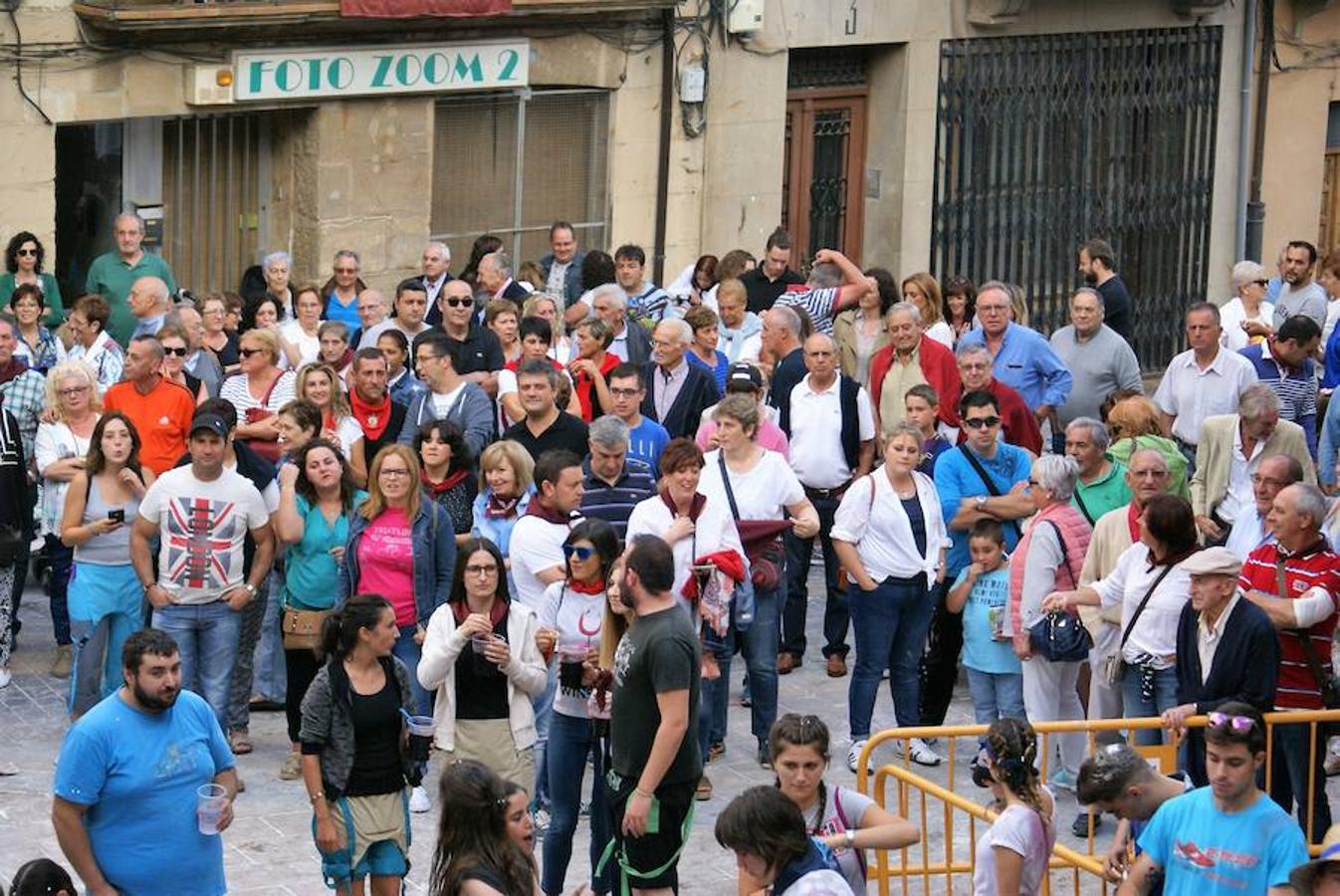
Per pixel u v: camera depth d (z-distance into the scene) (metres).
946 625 14.76
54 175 20.19
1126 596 13.13
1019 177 26.67
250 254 22.11
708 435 15.67
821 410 16.20
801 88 25.56
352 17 20.95
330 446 14.12
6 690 15.45
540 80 23.03
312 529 14.01
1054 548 13.72
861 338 18.48
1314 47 28.95
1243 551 14.23
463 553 12.11
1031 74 26.48
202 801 10.52
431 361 15.98
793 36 24.73
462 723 12.20
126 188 21.11
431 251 20.31
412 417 16.00
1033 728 11.32
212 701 14.14
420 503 13.84
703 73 24.19
